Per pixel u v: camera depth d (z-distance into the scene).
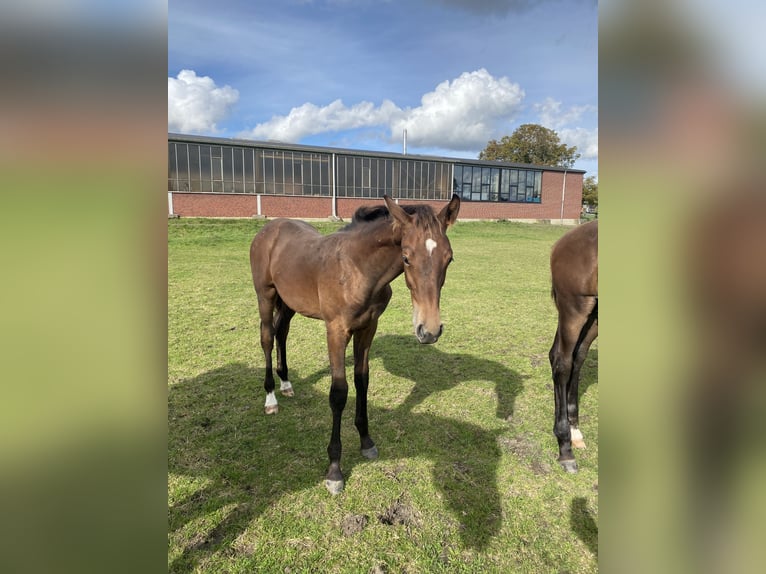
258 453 2.98
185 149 20.98
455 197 2.39
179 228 16.75
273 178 23.16
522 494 2.61
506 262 12.69
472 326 6.12
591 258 2.73
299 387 4.04
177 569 2.04
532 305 7.39
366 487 2.64
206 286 8.25
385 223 2.53
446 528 2.32
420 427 3.36
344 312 2.72
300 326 6.02
